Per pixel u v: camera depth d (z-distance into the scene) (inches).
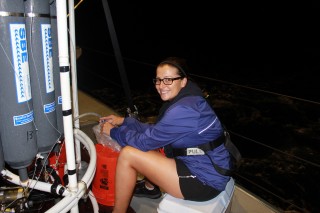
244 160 164.9
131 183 65.5
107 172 72.7
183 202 61.1
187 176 60.7
